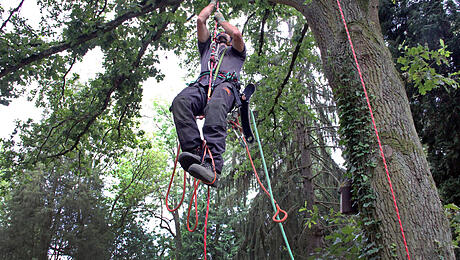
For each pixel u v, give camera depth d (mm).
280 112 11953
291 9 10305
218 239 21656
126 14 7906
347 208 4707
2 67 7836
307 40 9031
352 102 4793
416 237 3930
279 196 13703
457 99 8984
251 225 13828
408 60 5367
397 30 10695
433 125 9719
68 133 10789
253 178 14430
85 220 19203
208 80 2908
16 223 17875
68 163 19609
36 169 19281
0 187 12398
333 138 14070
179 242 24156
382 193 4227
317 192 16703
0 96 8586
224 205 15523
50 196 19250
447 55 5145
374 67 4883
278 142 13836
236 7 7930
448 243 3934
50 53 8125
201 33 3324
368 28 5180
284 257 12922
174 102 2758
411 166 4293
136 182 24141
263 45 11641
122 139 12297
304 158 13797
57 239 18625
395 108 4645
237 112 3510
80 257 18172
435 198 4176
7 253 17469
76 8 8172
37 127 11070
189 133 2645
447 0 9805
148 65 10062
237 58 3172
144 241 22734
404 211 4062
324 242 12383
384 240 4039
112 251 20266
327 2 5547
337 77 5047
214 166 2541
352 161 4645
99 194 20812
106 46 8453
